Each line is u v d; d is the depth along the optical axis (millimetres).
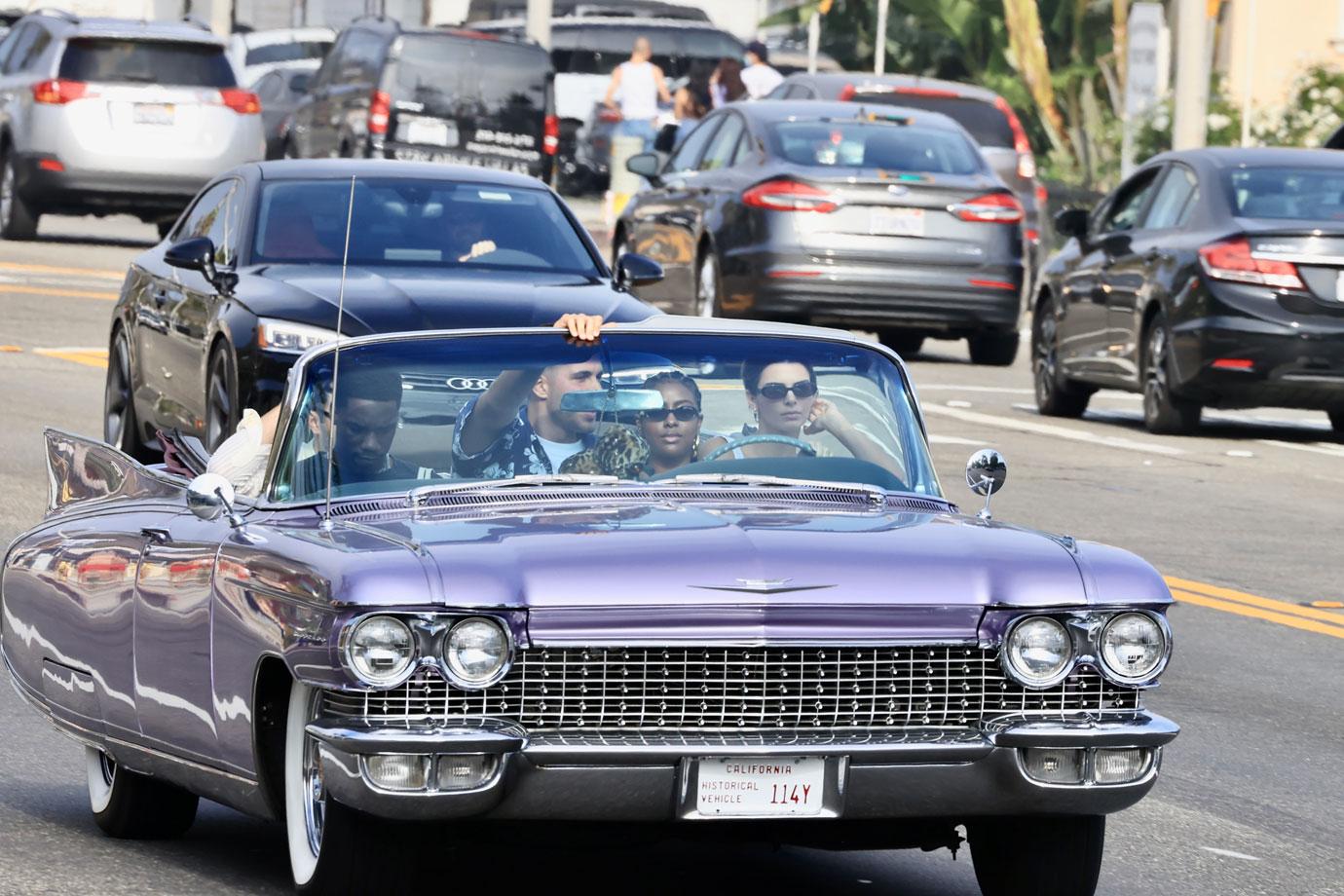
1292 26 140125
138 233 109000
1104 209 69188
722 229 72688
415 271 43719
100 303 78938
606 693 19703
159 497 24844
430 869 23703
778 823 20234
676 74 143500
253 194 45875
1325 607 41750
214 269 44250
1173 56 129375
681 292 75938
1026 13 123750
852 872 24469
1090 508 50812
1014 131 93000
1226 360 61000
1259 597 42375
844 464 23938
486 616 19422
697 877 23875
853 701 20109
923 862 25062
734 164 74500
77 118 93875
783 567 20156
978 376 76312
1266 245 60875
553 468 23344
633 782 19516
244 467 25562
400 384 23312
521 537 20516
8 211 97125
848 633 20016
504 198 45938
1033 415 67438
